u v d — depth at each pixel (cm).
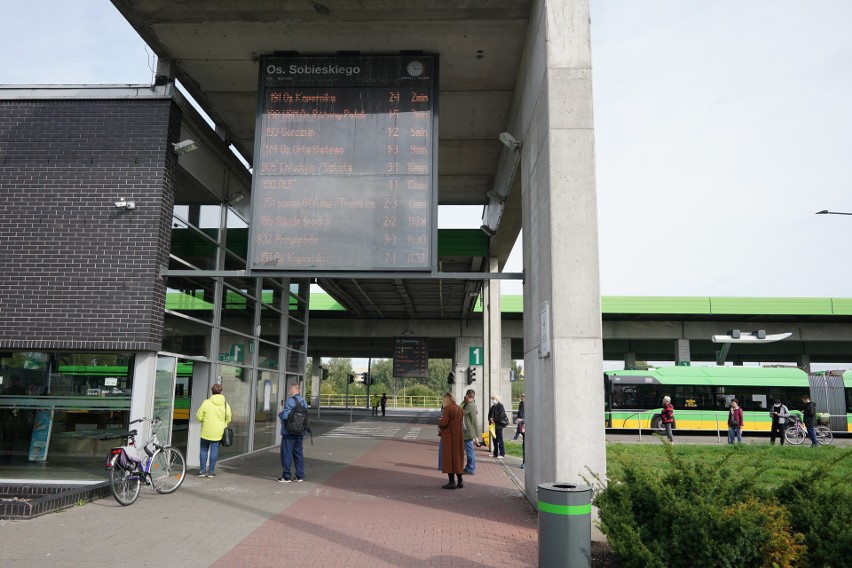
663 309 3509
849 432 3278
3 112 1095
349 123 1052
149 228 1058
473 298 3228
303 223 1023
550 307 817
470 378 2756
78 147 1084
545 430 847
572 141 830
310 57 1073
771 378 3300
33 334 1037
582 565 506
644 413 3262
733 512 504
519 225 1644
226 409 1223
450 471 1124
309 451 1781
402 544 707
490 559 652
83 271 1051
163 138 1086
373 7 1001
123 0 991
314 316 3978
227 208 1427
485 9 1000
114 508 874
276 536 731
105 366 1052
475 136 1477
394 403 6962
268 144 1048
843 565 475
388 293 3061
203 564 615
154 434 1059
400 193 1027
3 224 1062
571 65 845
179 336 1172
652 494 572
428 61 1069
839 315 3469
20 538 702
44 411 1049
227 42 1100
